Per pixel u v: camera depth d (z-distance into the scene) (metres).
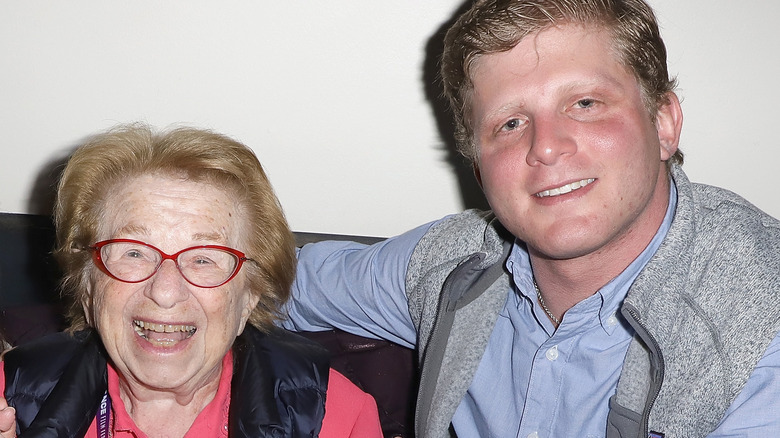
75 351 1.24
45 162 1.63
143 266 1.13
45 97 1.60
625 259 1.13
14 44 1.57
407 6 1.53
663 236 1.15
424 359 1.33
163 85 1.59
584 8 1.05
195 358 1.15
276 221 1.25
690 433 1.07
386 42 1.55
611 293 1.15
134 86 1.59
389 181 1.64
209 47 1.57
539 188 1.05
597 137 1.04
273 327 1.33
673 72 1.53
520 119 1.09
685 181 1.17
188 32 1.56
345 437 1.23
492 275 1.29
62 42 1.57
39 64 1.58
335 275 1.48
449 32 1.19
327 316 1.50
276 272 1.27
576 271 1.13
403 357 1.52
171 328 1.16
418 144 1.61
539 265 1.18
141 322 1.15
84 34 1.56
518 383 1.27
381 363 1.52
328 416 1.23
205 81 1.59
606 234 1.06
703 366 1.05
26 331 1.52
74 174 1.20
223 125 1.61
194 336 1.15
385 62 1.56
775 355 1.03
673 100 1.15
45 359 1.22
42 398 1.19
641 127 1.07
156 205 1.14
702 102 1.54
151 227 1.13
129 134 1.21
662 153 1.15
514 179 1.08
